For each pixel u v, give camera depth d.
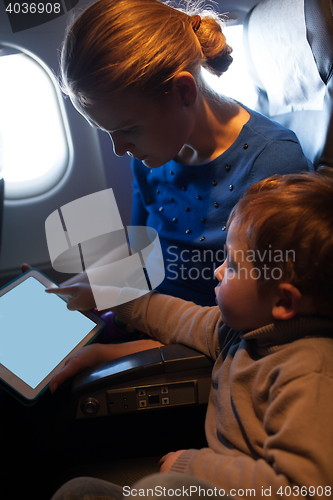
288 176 0.67
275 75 1.00
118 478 0.69
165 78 0.68
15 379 0.75
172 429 0.81
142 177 1.10
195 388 0.75
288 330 0.60
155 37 0.66
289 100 1.00
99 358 0.82
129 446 0.81
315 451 0.48
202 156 0.94
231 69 1.29
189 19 0.78
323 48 0.77
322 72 0.79
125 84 0.65
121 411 0.73
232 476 0.54
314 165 0.87
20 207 1.46
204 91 0.88
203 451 0.61
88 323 0.92
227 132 0.90
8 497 0.75
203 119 0.88
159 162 0.82
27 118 1.37
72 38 0.66
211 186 0.93
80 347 0.87
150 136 0.74
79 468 0.72
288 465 0.49
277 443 0.51
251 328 0.65
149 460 0.73
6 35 1.22
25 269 0.98
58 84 1.32
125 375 0.72
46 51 1.27
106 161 1.48
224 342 0.74
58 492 0.54
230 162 0.89
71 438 0.79
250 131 0.88
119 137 0.75
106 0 0.67
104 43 0.64
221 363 0.73
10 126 1.37
